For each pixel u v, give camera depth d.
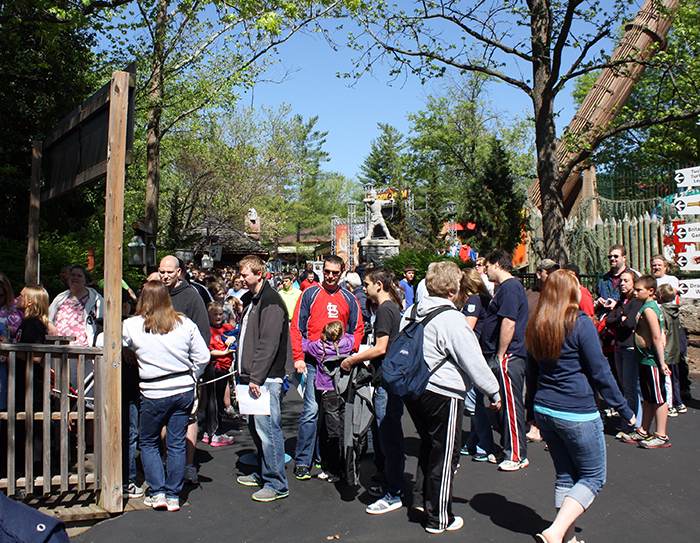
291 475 5.33
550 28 12.45
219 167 32.91
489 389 3.91
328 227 72.69
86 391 5.04
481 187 18.05
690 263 9.06
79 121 5.13
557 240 12.88
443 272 4.11
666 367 5.85
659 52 12.70
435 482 4.02
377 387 4.83
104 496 4.31
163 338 4.34
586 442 3.46
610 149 27.55
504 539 3.92
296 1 13.41
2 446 5.04
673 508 4.38
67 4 10.43
